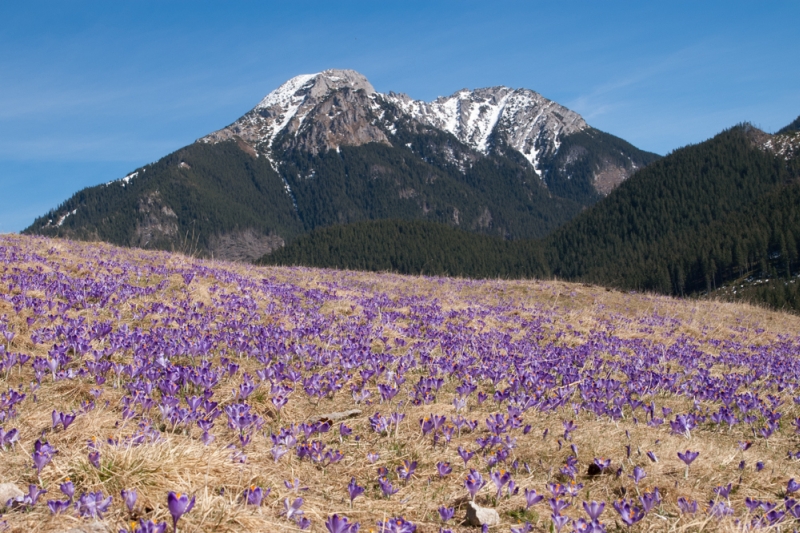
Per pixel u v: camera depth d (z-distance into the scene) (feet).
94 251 56.34
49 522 11.48
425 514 14.42
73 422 16.94
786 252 405.18
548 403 24.17
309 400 23.72
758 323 72.38
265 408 21.21
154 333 28.66
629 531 13.88
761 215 496.23
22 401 18.52
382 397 23.41
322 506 14.19
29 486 12.03
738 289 408.26
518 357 35.17
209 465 14.58
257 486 13.99
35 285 35.09
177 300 39.65
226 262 71.26
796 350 54.13
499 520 14.16
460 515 14.44
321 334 36.35
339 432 19.97
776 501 15.65
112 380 22.17
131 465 13.75
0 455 14.69
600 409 23.41
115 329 30.71
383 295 59.57
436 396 25.82
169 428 18.04
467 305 59.06
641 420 24.52
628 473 17.22
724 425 24.57
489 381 29.68
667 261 496.23
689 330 59.67
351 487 14.16
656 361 38.88
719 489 15.70
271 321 37.96
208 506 12.57
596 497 15.89
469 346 38.24
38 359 20.92
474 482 14.28
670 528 13.84
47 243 54.29
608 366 36.14
